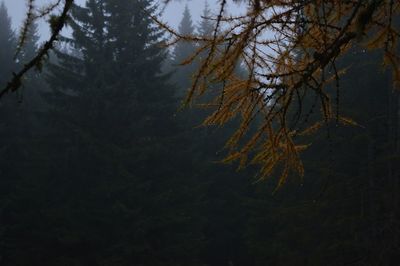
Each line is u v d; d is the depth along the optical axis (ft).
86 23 74.33
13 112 88.74
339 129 52.65
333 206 48.21
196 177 83.51
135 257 62.28
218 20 6.73
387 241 40.88
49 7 5.24
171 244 67.51
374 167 44.93
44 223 65.26
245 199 77.30
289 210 52.70
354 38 8.02
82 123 70.08
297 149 10.09
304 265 54.60
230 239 96.68
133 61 75.31
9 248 66.80
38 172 73.05
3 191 78.69
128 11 70.69
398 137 43.91
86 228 61.57
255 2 7.37
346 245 45.50
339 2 8.21
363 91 57.31
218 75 8.13
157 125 76.18
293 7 7.71
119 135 69.10
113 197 64.64
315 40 8.61
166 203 67.92
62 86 74.59
